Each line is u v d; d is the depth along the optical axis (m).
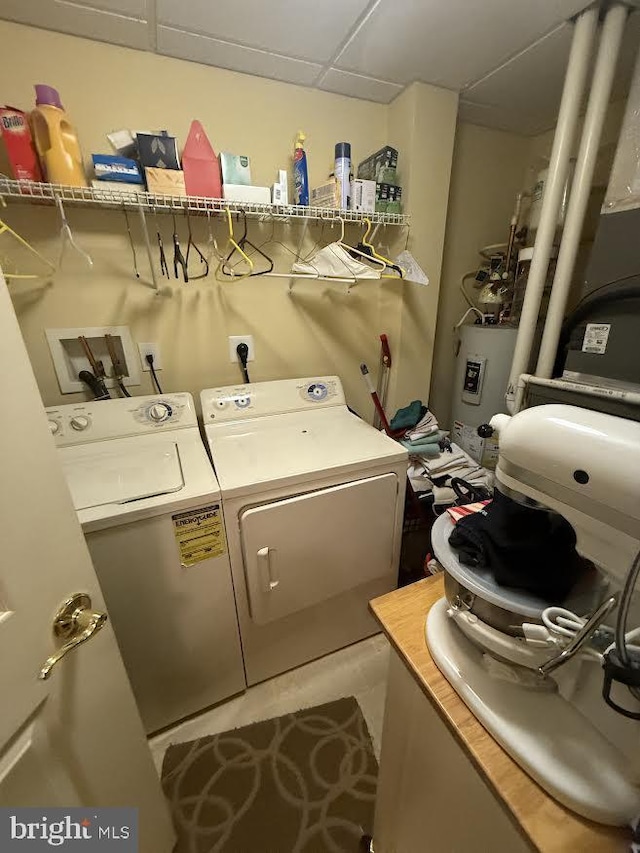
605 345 1.07
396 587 1.64
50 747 0.64
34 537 0.58
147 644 1.17
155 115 1.37
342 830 1.09
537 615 0.54
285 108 1.54
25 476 0.57
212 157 1.30
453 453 1.82
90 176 1.31
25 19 1.14
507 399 1.55
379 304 1.96
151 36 1.23
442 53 1.34
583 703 0.57
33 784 0.60
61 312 1.41
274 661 1.47
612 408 0.97
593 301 1.08
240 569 1.25
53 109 1.09
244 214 1.46
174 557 1.13
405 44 1.29
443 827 0.68
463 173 1.97
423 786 0.72
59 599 0.63
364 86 1.55
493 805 0.55
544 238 1.37
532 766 0.51
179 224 1.49
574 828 0.47
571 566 0.59
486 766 0.53
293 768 1.23
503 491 0.59
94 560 1.02
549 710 0.57
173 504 1.07
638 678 0.41
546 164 1.83
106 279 1.44
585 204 1.28
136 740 0.87
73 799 0.69
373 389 1.77
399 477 1.43
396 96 1.63
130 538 1.05
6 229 1.17
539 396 1.18
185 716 1.36
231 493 1.14
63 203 1.31
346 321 1.92
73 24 1.17
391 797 0.85
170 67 1.35
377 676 1.52
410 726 0.73
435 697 0.61
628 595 0.42
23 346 0.56
